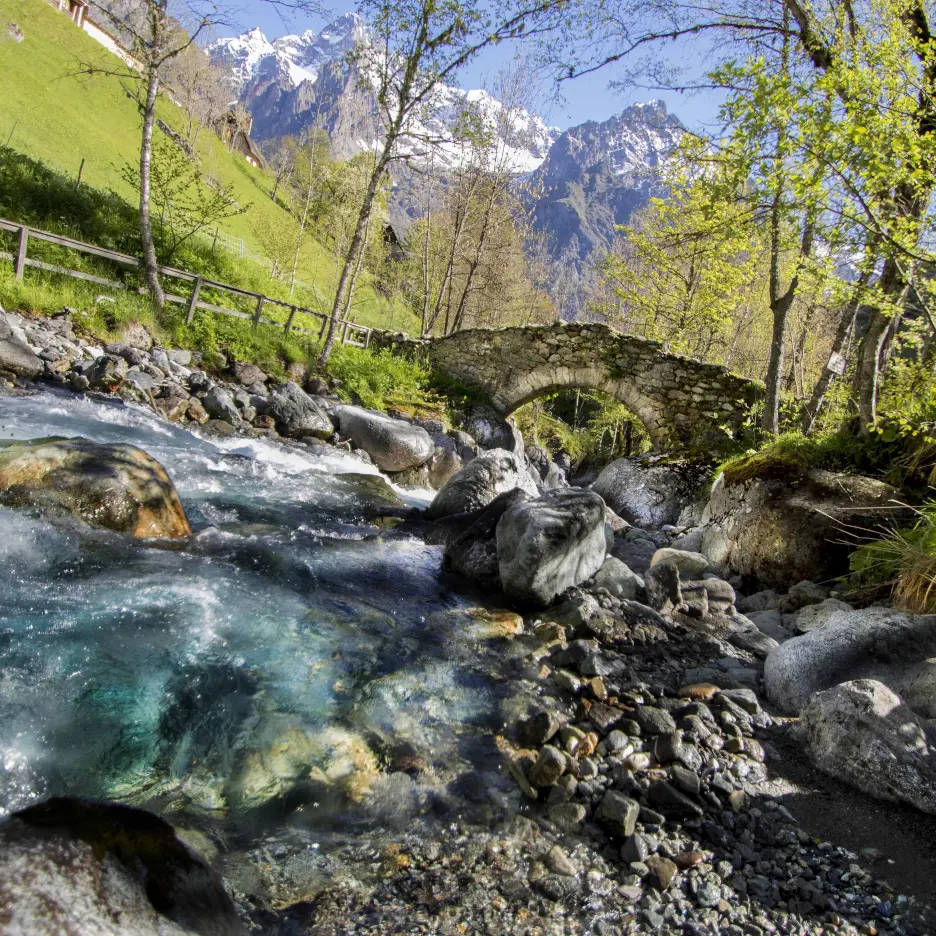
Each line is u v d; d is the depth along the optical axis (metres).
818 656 3.96
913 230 5.76
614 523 10.35
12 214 12.87
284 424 10.93
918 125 5.50
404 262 36.41
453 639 4.20
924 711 3.47
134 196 26.77
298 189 52.69
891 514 6.07
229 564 4.53
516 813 2.66
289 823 2.43
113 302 11.12
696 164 8.65
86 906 1.29
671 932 2.15
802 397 15.30
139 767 2.50
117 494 4.36
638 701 3.66
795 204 5.77
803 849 2.64
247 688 3.15
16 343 8.47
